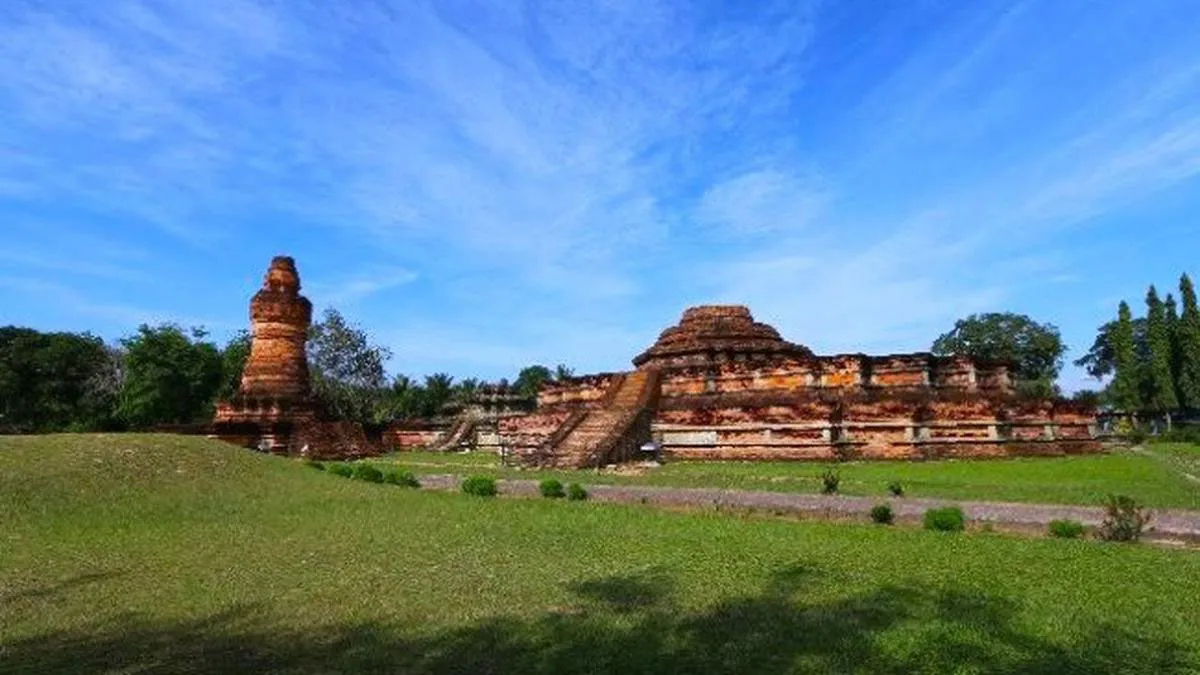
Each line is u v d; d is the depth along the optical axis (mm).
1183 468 30875
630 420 36938
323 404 47125
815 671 8117
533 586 11672
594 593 11234
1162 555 13383
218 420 45125
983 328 75188
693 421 36719
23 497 17703
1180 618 9766
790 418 34438
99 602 11109
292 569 13062
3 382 57469
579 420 38281
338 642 9188
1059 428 34844
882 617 9891
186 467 22328
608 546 14766
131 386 54594
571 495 22531
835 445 33406
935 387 34750
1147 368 64562
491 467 34750
